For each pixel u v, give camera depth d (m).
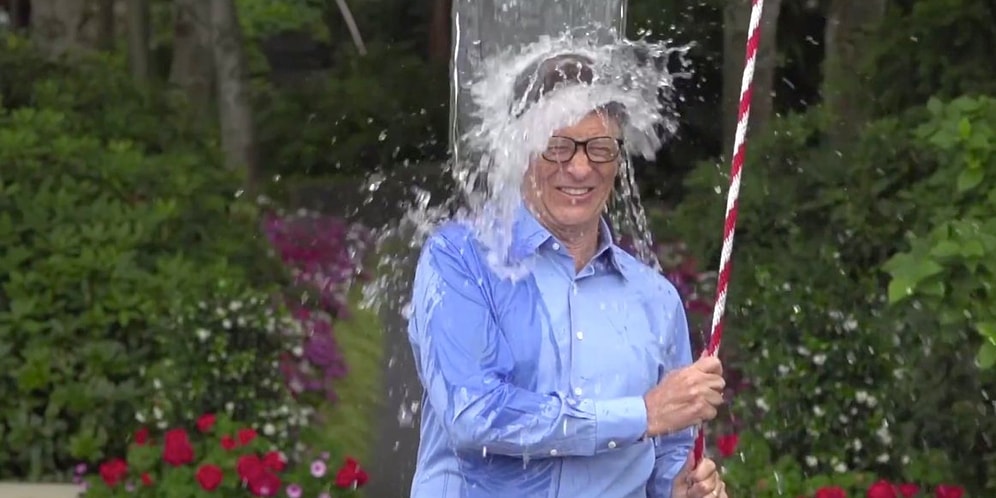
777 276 12.88
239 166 17.27
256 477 10.22
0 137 12.87
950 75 14.88
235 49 20.22
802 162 14.21
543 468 5.20
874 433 10.80
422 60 35.28
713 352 5.33
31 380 11.20
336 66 35.31
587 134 5.16
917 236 10.98
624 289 5.36
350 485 10.65
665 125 6.00
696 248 14.67
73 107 14.79
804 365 11.27
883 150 13.30
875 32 15.80
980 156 9.14
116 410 11.27
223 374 11.62
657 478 5.61
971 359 9.65
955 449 10.18
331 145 30.64
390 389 14.13
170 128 15.50
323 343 14.02
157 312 11.92
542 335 5.15
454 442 5.07
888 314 11.11
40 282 11.74
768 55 17.41
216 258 13.72
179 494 10.20
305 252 17.84
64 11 17.59
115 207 12.84
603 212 5.82
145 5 22.67
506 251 5.19
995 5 14.80
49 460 11.19
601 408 4.99
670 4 21.56
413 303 5.30
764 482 10.44
